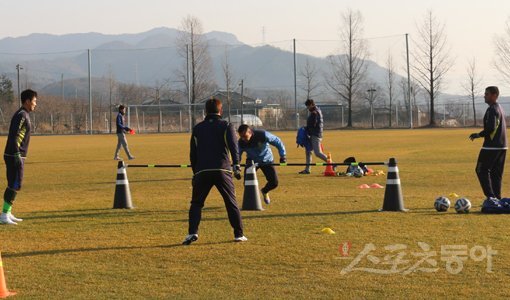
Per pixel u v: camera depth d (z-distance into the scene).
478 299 6.55
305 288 7.00
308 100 19.91
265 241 9.39
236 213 9.38
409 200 13.44
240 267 7.94
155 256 8.59
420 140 41.59
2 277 6.96
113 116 85.25
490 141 11.88
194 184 9.32
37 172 22.05
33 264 8.26
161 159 27.66
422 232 9.83
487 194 11.96
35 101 11.62
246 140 12.64
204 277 7.51
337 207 12.59
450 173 19.53
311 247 8.93
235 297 6.73
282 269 7.81
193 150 9.39
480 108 93.31
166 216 11.91
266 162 12.95
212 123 9.34
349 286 7.05
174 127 80.81
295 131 68.25
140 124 82.12
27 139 11.46
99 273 7.77
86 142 47.44
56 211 12.72
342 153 29.61
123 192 13.04
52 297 6.84
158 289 7.06
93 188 17.14
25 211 12.76
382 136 49.03
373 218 11.19
